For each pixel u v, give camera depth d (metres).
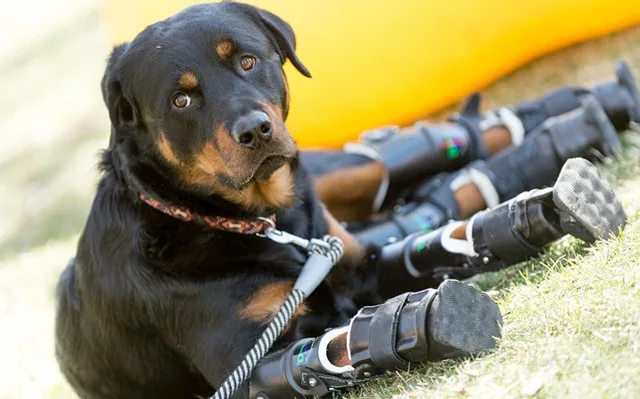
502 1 5.28
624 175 3.69
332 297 3.21
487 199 3.80
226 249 3.03
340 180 4.11
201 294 2.95
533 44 5.43
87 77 10.64
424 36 5.31
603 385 2.12
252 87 2.99
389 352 2.41
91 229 3.20
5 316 5.16
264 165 2.90
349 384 2.60
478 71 5.45
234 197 3.09
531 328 2.50
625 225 2.89
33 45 12.70
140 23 5.16
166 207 3.04
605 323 2.36
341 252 3.12
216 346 2.90
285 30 3.32
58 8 14.45
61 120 9.59
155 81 2.98
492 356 2.41
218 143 2.88
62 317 3.47
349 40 5.25
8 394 4.10
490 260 2.97
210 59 2.96
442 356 2.41
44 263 5.89
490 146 4.19
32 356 4.46
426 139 4.10
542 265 2.97
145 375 3.25
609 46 5.36
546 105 4.24
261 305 2.91
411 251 3.21
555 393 2.17
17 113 10.34
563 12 5.28
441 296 2.32
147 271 3.01
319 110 5.29
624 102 4.02
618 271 2.60
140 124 3.10
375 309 2.53
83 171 8.11
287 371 2.65
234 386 2.68
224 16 3.10
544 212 2.86
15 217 7.75
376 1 5.25
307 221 3.35
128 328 3.15
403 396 2.46
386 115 5.42
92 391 3.44
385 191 4.11
